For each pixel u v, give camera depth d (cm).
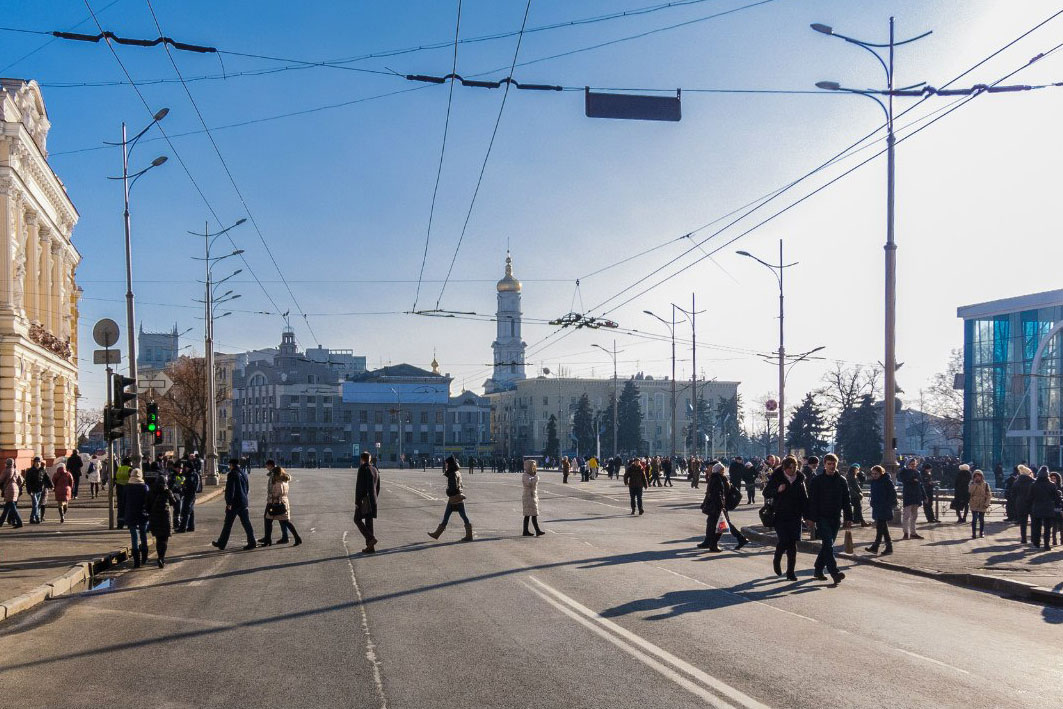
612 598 1273
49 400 4703
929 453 12119
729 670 852
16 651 979
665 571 1568
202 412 8538
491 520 2817
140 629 1095
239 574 1586
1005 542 2145
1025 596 1388
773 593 1331
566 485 5766
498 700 752
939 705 738
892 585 1464
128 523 1758
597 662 887
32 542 2069
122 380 2414
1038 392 6525
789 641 984
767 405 5262
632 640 988
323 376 13912
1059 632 1076
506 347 18738
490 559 1748
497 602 1242
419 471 9794
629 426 13750
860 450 8369
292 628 1082
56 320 5128
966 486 2791
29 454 4153
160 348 17388
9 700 777
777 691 777
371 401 14125
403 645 975
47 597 1349
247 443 12962
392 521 2778
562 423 15600
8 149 3831
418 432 14350
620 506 3616
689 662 885
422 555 1828
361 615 1158
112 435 2417
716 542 1933
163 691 800
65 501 2744
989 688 793
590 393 15712
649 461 5888
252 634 1051
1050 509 1967
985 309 7044
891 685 799
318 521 2797
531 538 2192
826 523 1463
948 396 9894
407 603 1243
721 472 1964
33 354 4219
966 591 1430
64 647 996
